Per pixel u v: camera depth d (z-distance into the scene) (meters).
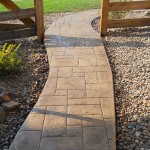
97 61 3.06
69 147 1.75
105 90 2.45
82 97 2.34
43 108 2.19
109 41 3.77
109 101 2.27
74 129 1.92
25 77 2.81
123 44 3.64
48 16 5.16
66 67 2.92
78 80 2.64
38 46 3.67
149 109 2.20
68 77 2.70
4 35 3.62
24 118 2.14
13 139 1.90
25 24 3.73
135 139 1.86
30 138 1.84
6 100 2.30
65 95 2.38
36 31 3.77
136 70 2.89
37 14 3.64
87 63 3.01
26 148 1.76
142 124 2.01
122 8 3.92
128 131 1.95
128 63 3.06
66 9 5.66
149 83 2.61
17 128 2.02
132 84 2.61
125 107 2.24
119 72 2.85
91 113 2.11
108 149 1.72
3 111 2.12
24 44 3.75
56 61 3.07
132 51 3.38
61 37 3.85
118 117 2.11
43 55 3.37
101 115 2.08
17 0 6.33
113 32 4.15
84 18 4.88
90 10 5.53
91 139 1.82
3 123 2.08
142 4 3.96
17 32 3.68
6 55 2.90
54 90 2.46
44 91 2.44
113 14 4.45
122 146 1.81
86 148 1.74
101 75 2.73
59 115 2.09
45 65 3.08
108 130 1.90
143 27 4.34
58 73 2.78
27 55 3.38
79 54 3.26
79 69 2.87
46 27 4.43
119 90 2.51
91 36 3.89
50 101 2.29
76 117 2.06
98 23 4.65
